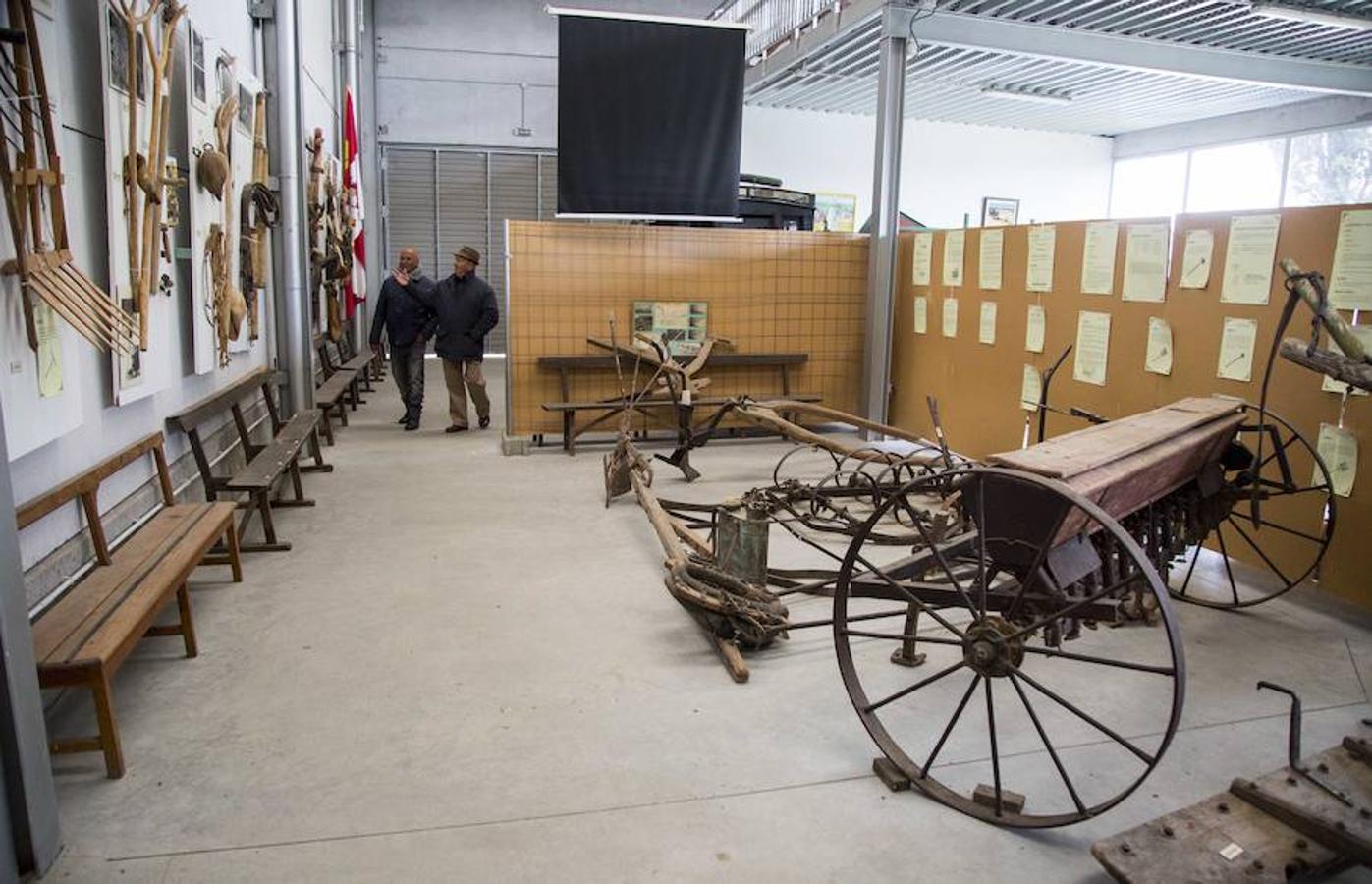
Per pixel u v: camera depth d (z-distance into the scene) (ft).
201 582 12.69
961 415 20.56
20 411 8.24
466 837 7.17
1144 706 9.53
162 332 12.54
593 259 22.12
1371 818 6.50
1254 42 25.41
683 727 8.93
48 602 9.14
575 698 9.47
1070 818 7.07
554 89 41.70
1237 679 10.26
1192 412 11.28
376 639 10.85
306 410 19.67
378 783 7.89
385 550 14.21
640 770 8.16
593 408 21.08
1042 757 8.52
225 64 15.71
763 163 41.47
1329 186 36.73
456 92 40.83
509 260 21.63
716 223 26.27
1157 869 6.20
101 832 7.14
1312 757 7.35
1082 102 37.42
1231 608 12.40
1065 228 16.88
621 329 22.56
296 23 19.67
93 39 10.57
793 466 20.52
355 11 33.32
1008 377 18.81
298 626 11.22
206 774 7.97
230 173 15.56
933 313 21.65
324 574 13.10
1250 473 11.43
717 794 7.83
